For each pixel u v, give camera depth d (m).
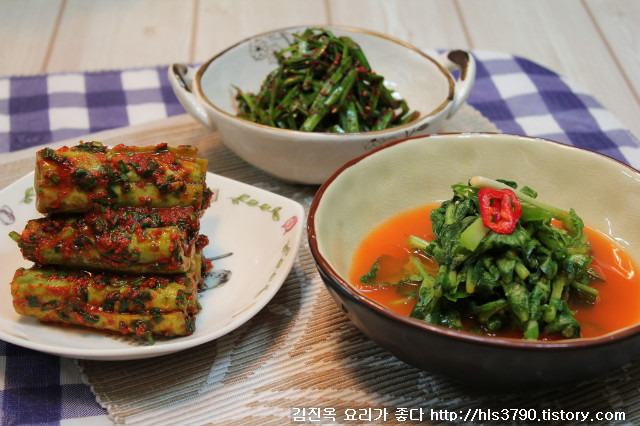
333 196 0.34
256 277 0.35
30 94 0.54
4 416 0.30
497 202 0.32
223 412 0.31
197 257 0.34
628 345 0.27
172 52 0.62
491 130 0.48
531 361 0.27
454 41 0.65
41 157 0.32
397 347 0.29
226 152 0.47
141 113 0.53
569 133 0.49
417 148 0.37
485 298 0.31
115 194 0.33
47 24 0.67
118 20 0.68
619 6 0.70
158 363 0.33
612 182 0.35
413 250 0.35
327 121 0.45
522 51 0.63
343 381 0.32
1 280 0.34
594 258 0.34
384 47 0.49
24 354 0.33
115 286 0.32
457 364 0.28
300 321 0.35
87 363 0.32
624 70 0.60
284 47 0.49
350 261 0.35
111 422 0.30
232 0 0.72
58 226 0.33
